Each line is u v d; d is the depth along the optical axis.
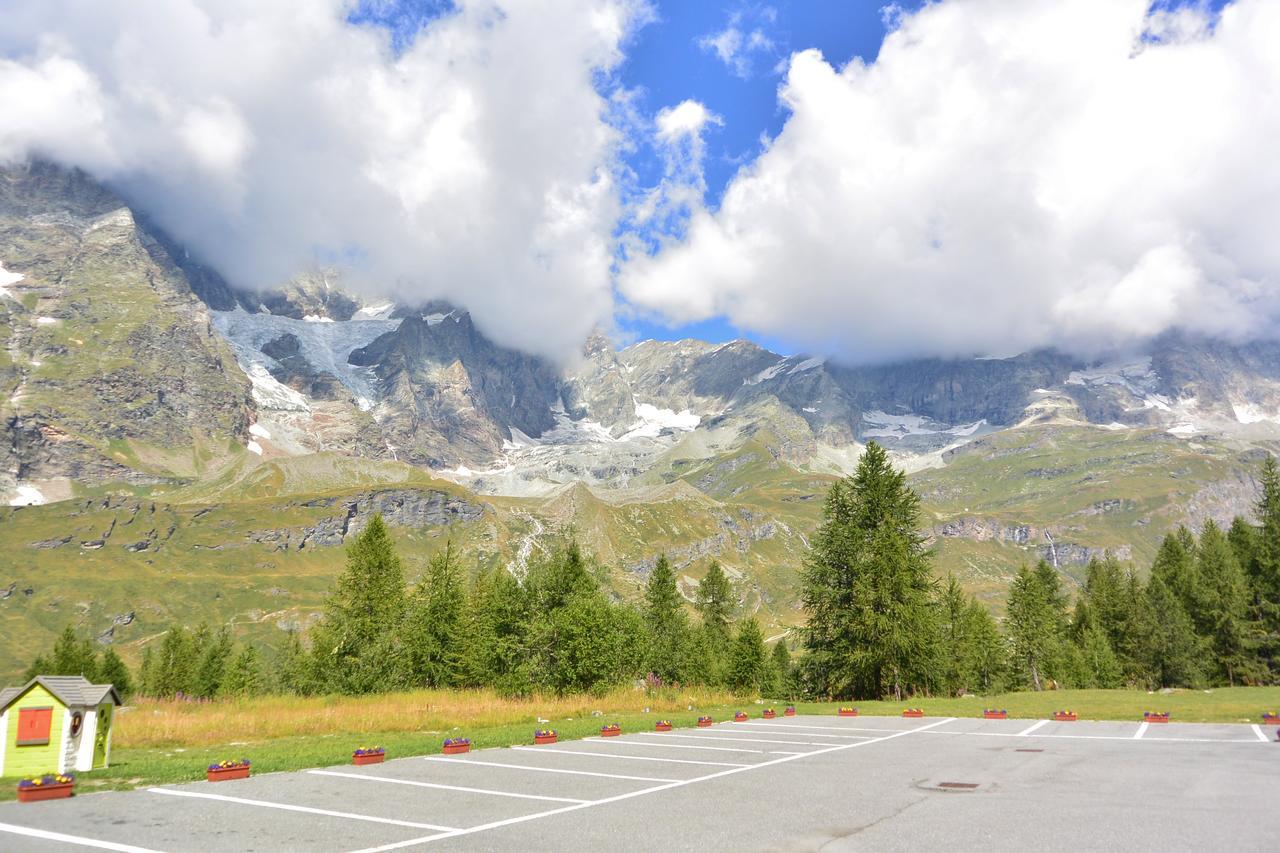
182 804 12.79
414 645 51.91
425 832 10.73
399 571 56.84
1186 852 9.29
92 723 16.58
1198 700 35.19
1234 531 79.38
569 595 46.12
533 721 31.03
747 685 65.94
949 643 65.88
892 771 16.52
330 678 51.28
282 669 80.75
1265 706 30.69
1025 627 78.12
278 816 11.82
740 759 18.73
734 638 83.38
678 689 52.41
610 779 15.57
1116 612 83.44
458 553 59.12
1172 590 80.06
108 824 11.23
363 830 10.84
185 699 54.12
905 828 10.89
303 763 17.39
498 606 47.00
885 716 32.72
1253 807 11.96
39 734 15.67
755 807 12.52
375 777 15.86
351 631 52.38
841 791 14.04
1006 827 10.84
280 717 29.34
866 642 45.78
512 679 41.84
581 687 41.53
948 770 16.56
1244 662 67.00
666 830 10.85
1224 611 68.75
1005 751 19.80
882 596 45.16
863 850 9.64
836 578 47.78
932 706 36.34
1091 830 10.56
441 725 28.61
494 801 13.10
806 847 9.84
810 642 47.94
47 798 13.20
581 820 11.55
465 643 51.34
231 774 15.67
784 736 24.64
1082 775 15.51
